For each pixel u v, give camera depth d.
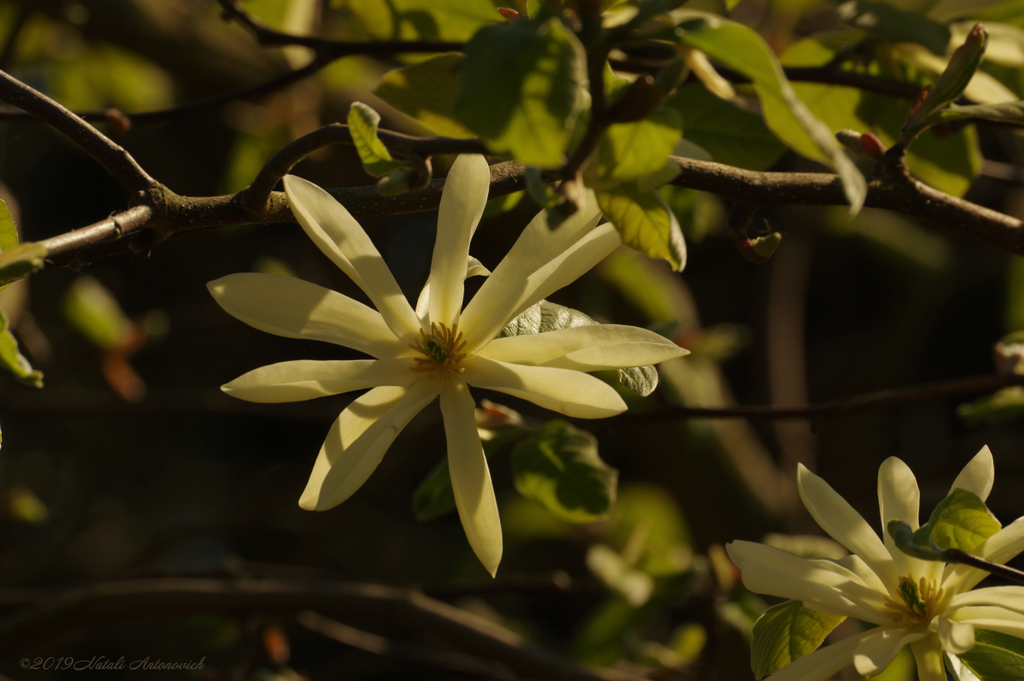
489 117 0.61
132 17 1.34
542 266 0.69
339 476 0.67
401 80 0.68
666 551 1.26
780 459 1.63
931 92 0.72
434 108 0.68
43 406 1.36
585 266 0.69
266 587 1.04
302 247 2.11
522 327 0.72
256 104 1.29
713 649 1.01
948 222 0.74
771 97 0.62
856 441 1.88
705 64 0.64
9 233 0.69
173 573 1.15
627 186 0.65
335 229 0.69
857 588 0.69
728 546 0.70
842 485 1.78
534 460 0.73
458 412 0.68
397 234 2.08
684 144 0.76
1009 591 0.69
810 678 0.68
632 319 1.26
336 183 1.30
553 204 0.63
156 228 0.69
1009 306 1.36
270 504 1.89
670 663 1.18
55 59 1.43
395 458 1.82
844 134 0.74
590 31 0.63
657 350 0.68
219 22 1.42
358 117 0.66
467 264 0.70
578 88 0.61
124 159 0.69
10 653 1.03
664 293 1.24
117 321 1.36
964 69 0.71
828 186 0.73
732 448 1.37
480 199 0.69
